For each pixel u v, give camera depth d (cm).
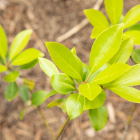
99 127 66
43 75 142
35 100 84
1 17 157
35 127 134
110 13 72
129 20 73
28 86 89
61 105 67
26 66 81
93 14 72
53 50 62
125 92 64
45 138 132
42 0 158
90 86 61
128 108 130
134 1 144
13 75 79
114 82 66
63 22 152
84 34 147
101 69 66
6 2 160
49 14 155
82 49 143
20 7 159
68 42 146
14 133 134
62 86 64
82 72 65
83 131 130
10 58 79
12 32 153
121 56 66
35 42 149
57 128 132
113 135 127
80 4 152
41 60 66
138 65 65
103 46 63
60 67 63
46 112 136
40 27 152
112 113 130
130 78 65
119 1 71
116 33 63
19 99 139
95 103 62
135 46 133
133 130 125
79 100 63
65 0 156
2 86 140
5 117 136
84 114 133
